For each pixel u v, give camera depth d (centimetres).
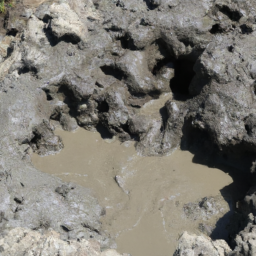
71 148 1065
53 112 1094
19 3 1359
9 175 934
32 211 882
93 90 1065
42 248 735
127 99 1094
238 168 1009
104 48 1102
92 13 1132
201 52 1096
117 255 802
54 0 1161
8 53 1202
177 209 941
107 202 957
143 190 973
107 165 1029
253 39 1058
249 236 773
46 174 976
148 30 1095
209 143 1026
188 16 1096
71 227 880
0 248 742
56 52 1089
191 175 1002
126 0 1143
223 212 936
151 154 1042
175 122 1039
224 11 1134
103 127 1100
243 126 962
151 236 897
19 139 996
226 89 984
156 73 1144
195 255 755
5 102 1023
